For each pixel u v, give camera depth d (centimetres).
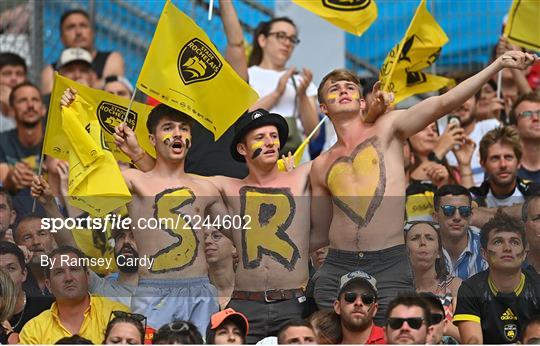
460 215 3036
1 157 4156
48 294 3003
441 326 2897
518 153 3491
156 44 3141
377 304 2961
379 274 2998
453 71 4372
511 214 3033
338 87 3084
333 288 3009
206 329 2988
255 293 3017
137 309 2988
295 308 3008
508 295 3011
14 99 4175
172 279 3009
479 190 3522
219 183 3064
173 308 2997
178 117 3102
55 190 3728
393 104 3506
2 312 3000
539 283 3014
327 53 4394
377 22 4500
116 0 4644
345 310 2944
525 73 4325
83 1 4641
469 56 4381
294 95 4009
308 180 3072
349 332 2944
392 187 3022
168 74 3138
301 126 4022
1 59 4469
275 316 3000
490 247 3023
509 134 3500
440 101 3044
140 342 2945
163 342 2909
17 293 3008
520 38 3594
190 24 3152
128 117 3256
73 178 3023
